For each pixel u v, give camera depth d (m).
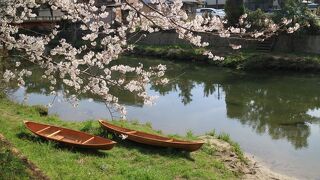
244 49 29.78
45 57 7.14
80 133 11.00
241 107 19.16
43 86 21.16
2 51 8.23
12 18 7.72
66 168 8.62
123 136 10.61
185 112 18.02
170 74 26.72
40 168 7.87
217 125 16.08
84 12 7.60
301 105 19.47
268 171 11.32
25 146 9.77
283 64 26.00
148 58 32.22
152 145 11.11
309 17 27.81
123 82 7.55
